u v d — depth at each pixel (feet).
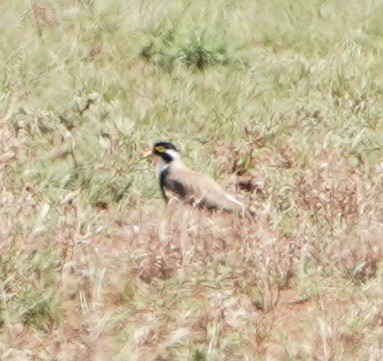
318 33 74.08
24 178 48.11
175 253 40.81
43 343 36.45
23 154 50.21
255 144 54.13
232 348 36.35
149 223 44.24
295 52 70.49
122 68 64.75
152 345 36.65
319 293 40.06
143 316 38.11
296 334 37.86
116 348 36.17
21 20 70.74
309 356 36.19
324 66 66.69
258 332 37.14
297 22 76.02
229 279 40.65
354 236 43.83
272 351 36.68
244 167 51.98
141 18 72.18
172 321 37.99
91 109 56.75
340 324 37.91
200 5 76.95
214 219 44.91
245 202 47.09
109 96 59.57
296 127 56.29
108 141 52.13
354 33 74.49
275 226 44.32
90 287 39.06
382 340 36.76
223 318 37.35
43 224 42.09
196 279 40.22
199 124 56.70
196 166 51.39
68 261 39.75
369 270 41.37
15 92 58.29
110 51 67.00
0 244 38.99
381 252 41.81
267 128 55.36
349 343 36.99
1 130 50.96
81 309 38.14
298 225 44.37
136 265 40.73
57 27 70.49
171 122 56.65
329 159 51.60
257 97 61.82
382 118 59.16
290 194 47.50
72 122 54.75
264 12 77.61
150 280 40.37
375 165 52.16
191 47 67.00
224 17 75.20
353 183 47.60
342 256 41.96
